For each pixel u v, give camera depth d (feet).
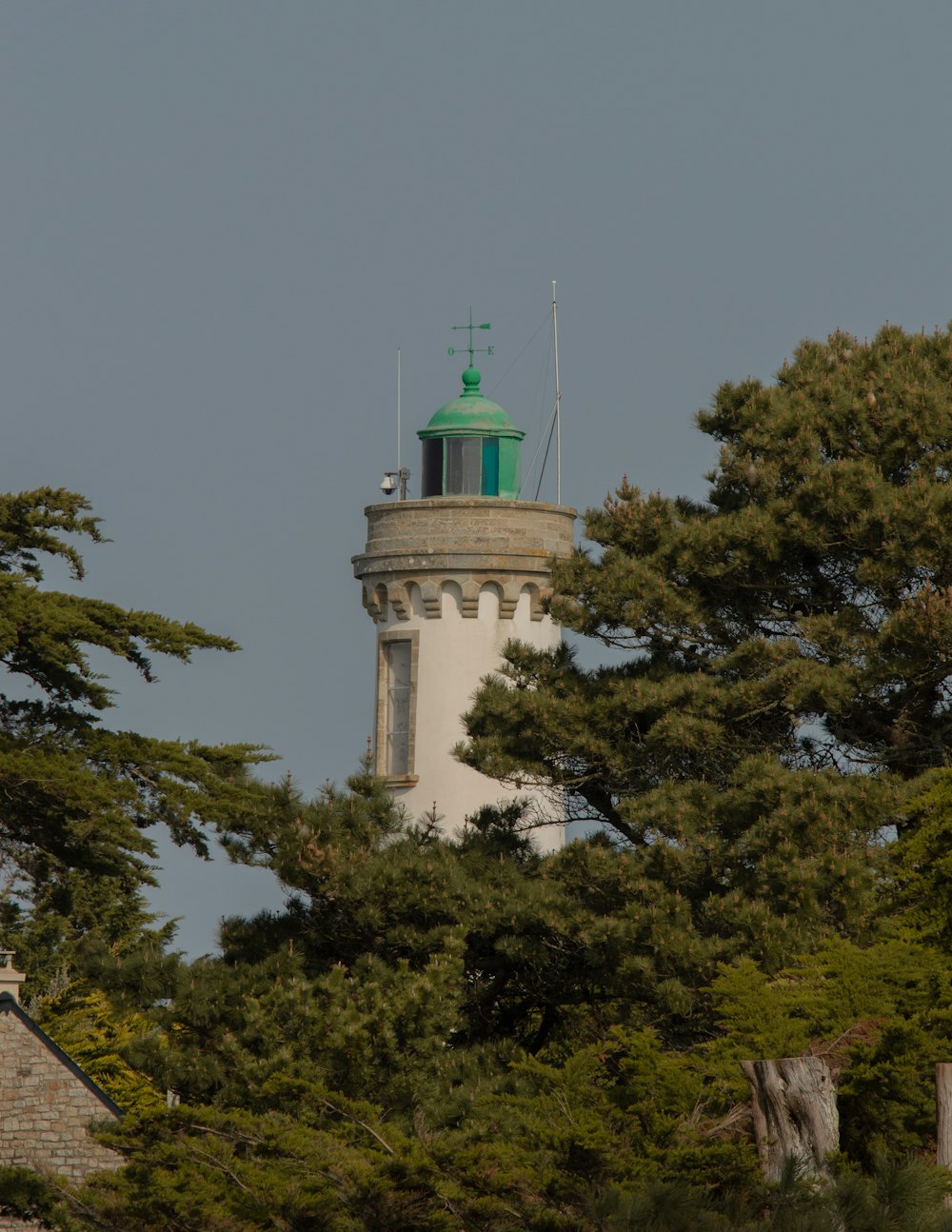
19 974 478.18
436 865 430.20
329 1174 287.48
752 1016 334.03
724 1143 279.90
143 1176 293.84
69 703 426.51
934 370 474.49
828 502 448.65
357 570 653.30
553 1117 299.17
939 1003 354.74
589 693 468.75
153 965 418.72
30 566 432.25
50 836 424.46
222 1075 399.24
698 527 467.52
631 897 420.77
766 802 415.64
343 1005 399.85
